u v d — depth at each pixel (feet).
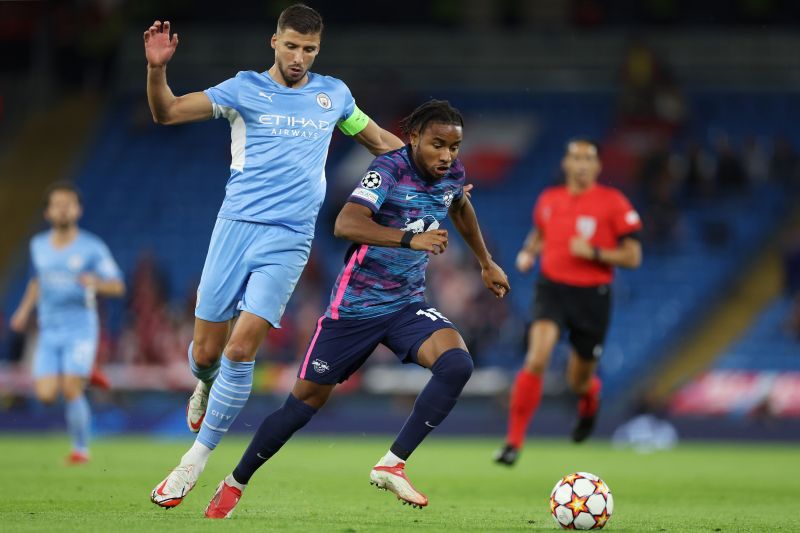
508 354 243.19
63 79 349.82
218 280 73.82
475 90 336.70
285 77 75.72
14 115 343.67
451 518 77.56
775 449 202.18
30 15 344.08
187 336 241.55
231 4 344.69
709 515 84.33
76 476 114.11
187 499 87.30
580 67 337.93
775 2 335.88
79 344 138.92
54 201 138.31
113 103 341.00
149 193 312.50
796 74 333.21
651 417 223.51
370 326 73.36
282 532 63.00
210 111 73.36
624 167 300.61
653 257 277.64
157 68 69.77
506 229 292.61
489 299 242.58
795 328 255.91
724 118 320.29
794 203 290.56
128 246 295.48
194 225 302.25
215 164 321.73
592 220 125.49
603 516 69.92
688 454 182.39
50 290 138.51
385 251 72.49
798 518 82.43
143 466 131.54
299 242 74.18
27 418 227.81
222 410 72.13
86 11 342.85
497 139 319.47
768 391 227.81
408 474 130.41
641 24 340.39
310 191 75.05
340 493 99.45
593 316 126.52
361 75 341.21
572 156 126.31
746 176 293.43
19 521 67.77
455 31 342.85
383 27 345.10
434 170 71.72
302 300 253.24
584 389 132.46
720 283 273.95
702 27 338.75
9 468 125.90
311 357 73.15
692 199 290.56
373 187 71.10
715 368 254.47
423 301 75.25
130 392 234.99
